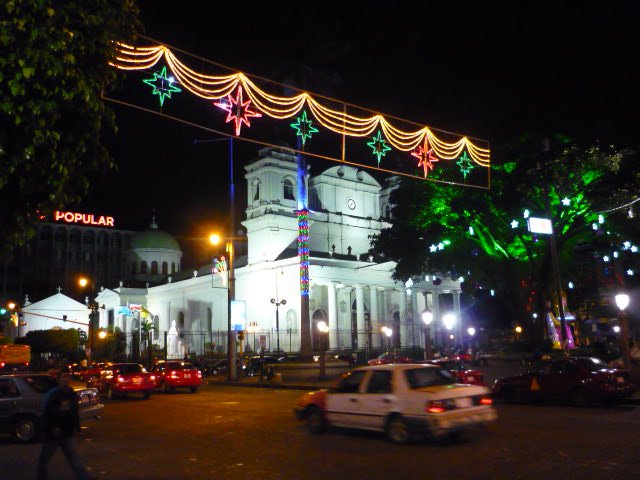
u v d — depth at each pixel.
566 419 16.83
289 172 70.12
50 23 8.78
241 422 18.50
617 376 20.14
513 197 38.97
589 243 47.06
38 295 114.44
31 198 9.64
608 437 13.49
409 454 12.14
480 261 46.47
